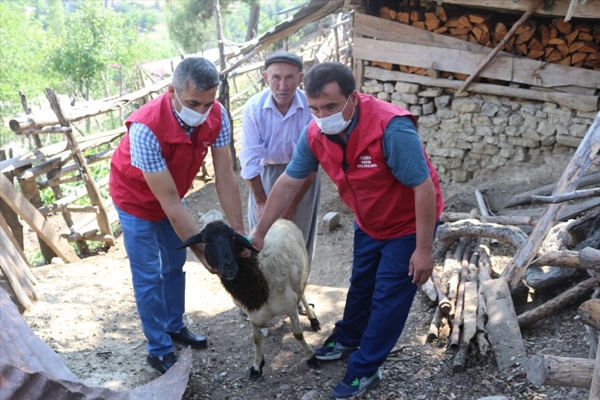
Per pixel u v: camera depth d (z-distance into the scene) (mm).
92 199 7391
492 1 6941
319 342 4820
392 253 3709
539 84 7164
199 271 6320
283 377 4359
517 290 4941
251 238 3883
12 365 915
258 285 3898
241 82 17203
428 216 3422
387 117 3311
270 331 5020
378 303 3771
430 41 7648
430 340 4527
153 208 3980
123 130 8500
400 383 4105
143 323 4262
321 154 3643
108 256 7281
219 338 4973
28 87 26875
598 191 3824
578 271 4770
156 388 1453
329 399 4027
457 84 7621
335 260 6492
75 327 5020
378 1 8031
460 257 5551
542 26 7078
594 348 3883
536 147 7484
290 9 8305
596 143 4773
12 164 6543
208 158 9852
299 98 4562
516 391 3830
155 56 37594
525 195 6895
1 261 5250
